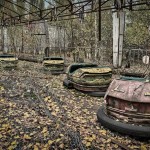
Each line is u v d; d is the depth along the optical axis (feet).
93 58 44.27
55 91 21.36
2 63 34.81
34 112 15.31
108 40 58.70
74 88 22.17
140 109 11.61
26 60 52.80
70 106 16.85
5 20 68.95
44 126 12.95
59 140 11.18
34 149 10.38
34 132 12.15
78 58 43.57
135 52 36.70
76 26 66.28
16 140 11.25
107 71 20.02
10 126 12.87
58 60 32.58
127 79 13.57
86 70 19.94
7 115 14.61
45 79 27.89
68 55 59.88
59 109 16.06
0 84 23.62
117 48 34.22
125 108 11.93
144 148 10.56
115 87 12.85
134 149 10.49
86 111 15.70
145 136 11.12
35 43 76.95
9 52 76.02
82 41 60.34
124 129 11.54
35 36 77.20
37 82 25.59
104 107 13.57
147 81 12.59
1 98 18.52
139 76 15.55
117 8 33.68
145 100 11.48
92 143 10.99
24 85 23.53
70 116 14.67
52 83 25.25
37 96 19.19
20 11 83.05
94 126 13.06
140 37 51.57
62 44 75.15
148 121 11.53
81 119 14.16
